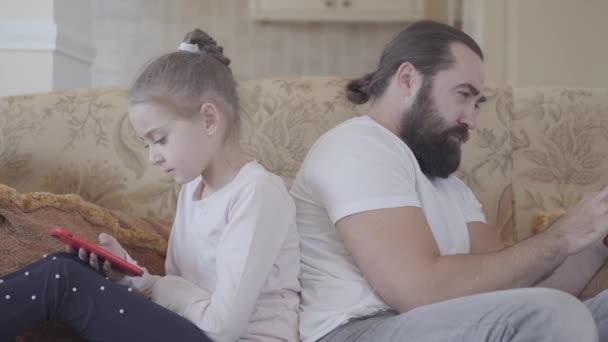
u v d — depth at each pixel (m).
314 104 2.04
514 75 3.90
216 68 1.44
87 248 1.27
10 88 2.74
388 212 1.37
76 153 2.00
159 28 5.12
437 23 1.60
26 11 2.76
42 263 1.26
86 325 1.21
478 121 2.04
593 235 1.34
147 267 1.63
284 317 1.38
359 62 5.19
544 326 1.10
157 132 1.37
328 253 1.45
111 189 1.98
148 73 1.39
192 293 1.35
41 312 1.20
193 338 1.27
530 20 3.90
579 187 2.02
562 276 1.60
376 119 1.58
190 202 1.48
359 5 4.93
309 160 1.52
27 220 1.46
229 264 1.30
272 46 5.18
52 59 2.75
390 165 1.42
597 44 3.88
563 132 2.04
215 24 5.16
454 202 1.60
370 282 1.36
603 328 1.36
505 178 2.02
